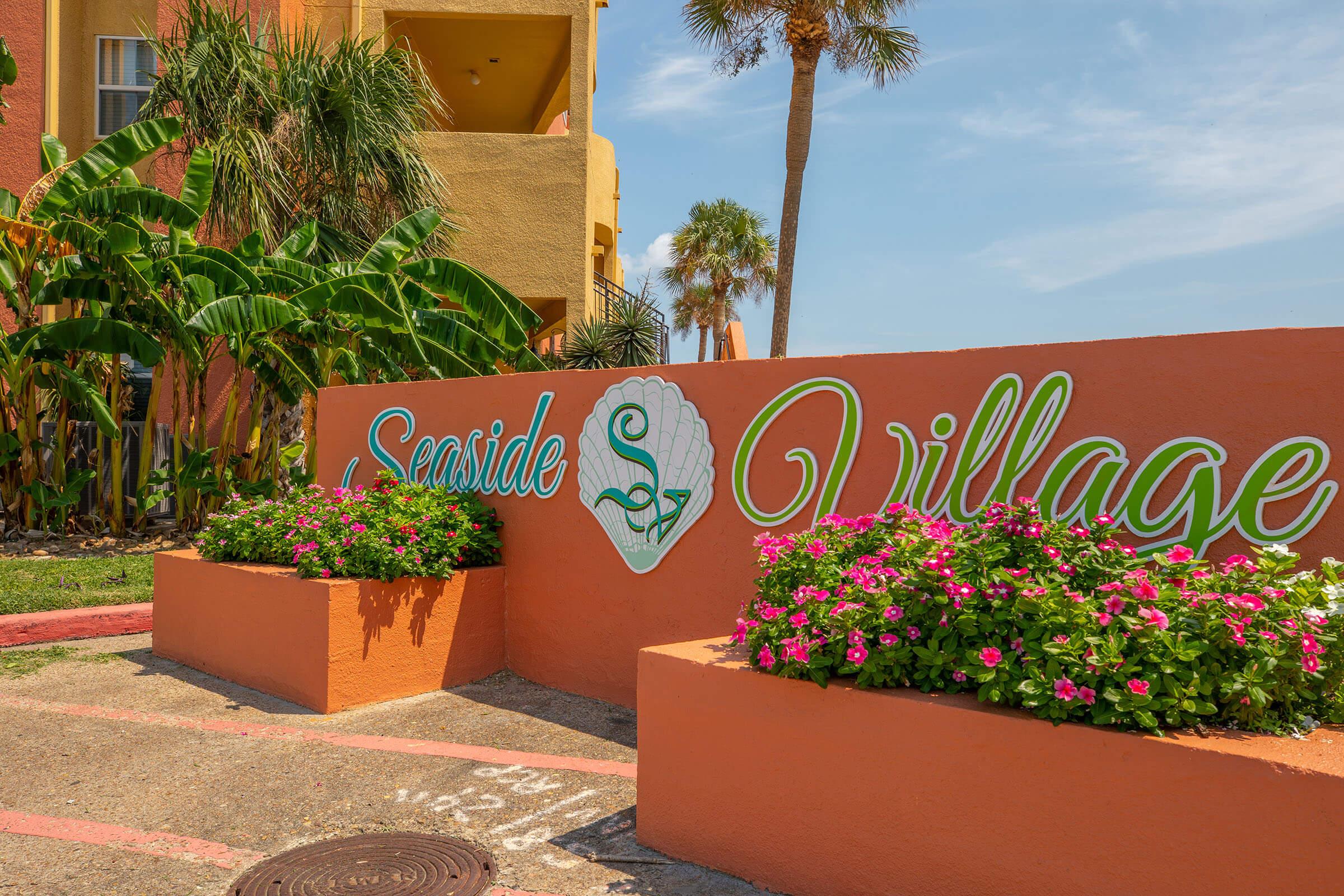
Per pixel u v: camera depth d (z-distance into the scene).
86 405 11.95
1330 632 3.10
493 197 17.28
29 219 11.40
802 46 16.05
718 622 5.78
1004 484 4.52
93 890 3.92
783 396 5.49
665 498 6.13
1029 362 4.49
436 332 11.33
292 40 16.48
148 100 13.62
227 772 5.23
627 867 4.09
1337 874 2.59
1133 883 2.94
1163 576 3.40
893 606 3.63
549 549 7.01
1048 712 3.14
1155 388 4.09
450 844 4.31
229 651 7.21
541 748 5.62
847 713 3.63
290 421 13.23
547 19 17.88
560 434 6.96
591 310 18.64
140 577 9.90
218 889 3.92
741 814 3.95
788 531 5.42
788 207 16.83
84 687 6.98
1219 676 3.02
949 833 3.35
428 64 20.39
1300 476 3.69
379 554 6.53
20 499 12.13
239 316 10.27
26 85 15.46
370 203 14.98
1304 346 3.71
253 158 12.95
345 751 5.56
